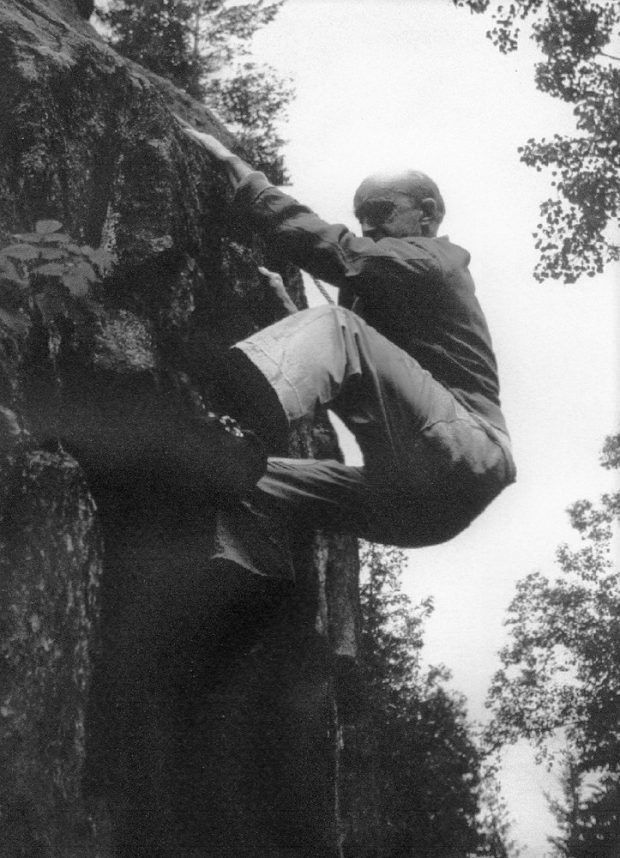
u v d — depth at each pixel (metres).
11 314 3.84
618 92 15.68
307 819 4.65
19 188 4.32
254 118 14.03
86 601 4.03
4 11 4.62
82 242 4.54
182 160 4.82
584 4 15.43
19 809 3.55
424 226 4.73
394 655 29.55
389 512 4.35
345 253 4.40
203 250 4.94
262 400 3.83
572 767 36.56
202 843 4.41
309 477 4.38
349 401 4.08
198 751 4.48
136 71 5.53
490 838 32.69
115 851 3.87
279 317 5.17
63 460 4.08
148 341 4.56
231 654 4.59
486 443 4.21
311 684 4.78
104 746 3.97
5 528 3.80
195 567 4.29
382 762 27.89
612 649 37.25
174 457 4.30
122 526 4.34
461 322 4.43
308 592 5.02
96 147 4.66
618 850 33.38
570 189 16.02
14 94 4.45
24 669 3.71
